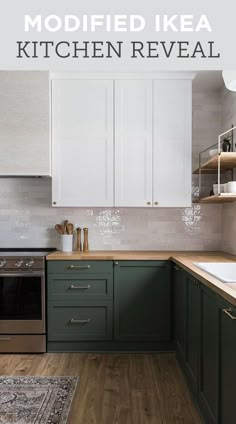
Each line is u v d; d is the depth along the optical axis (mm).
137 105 3240
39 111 3168
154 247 3596
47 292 3043
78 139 3236
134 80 3240
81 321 3039
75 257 3027
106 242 3588
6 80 3164
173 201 3236
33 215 3594
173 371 2670
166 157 3238
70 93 3238
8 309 3023
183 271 2568
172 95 3238
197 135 3596
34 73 3168
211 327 1801
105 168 3240
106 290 3043
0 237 3594
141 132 3238
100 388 2395
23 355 2998
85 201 3238
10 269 3016
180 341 2725
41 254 3113
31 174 3152
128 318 3035
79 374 2617
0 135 3156
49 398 2262
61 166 3236
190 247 3594
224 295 1521
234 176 3215
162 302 3033
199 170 3295
